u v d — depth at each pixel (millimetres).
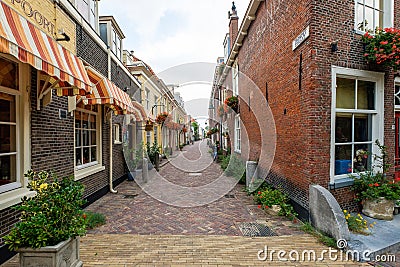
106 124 7871
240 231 4691
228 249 3891
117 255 3654
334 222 4121
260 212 5871
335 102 5141
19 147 4008
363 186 5285
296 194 5578
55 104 4992
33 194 4070
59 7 4953
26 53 2650
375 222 4797
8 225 3555
